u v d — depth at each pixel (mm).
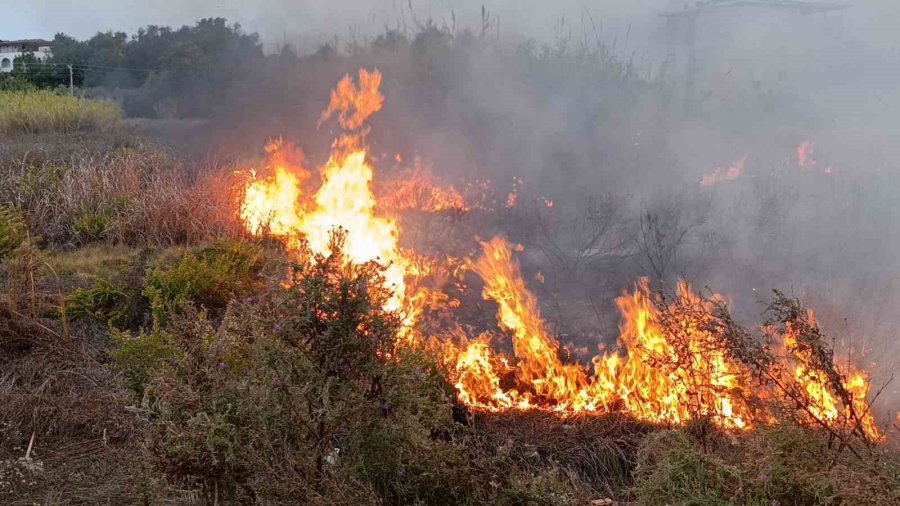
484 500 2848
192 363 2969
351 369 2594
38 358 4438
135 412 3715
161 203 7367
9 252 6246
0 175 8328
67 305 5117
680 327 3232
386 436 2613
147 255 6469
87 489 3285
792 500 2568
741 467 2721
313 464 2527
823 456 2715
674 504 2645
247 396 2633
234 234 7070
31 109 16391
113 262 6441
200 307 5305
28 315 4848
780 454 2711
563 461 3393
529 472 3291
